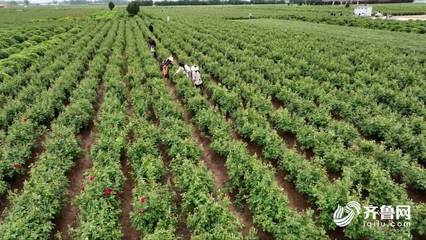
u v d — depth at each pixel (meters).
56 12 118.75
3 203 12.09
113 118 15.56
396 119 15.85
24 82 23.02
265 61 25.30
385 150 14.16
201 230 9.67
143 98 18.80
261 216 10.04
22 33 44.81
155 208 10.05
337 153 12.63
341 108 17.25
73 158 13.77
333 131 13.65
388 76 22.17
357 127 16.48
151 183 11.08
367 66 23.52
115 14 80.88
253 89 19.27
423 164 13.65
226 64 26.41
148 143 13.19
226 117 18.09
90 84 21.09
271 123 16.83
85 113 16.67
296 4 145.75
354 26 54.03
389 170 12.09
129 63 27.31
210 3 187.38
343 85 20.98
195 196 10.65
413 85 20.42
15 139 14.30
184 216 11.18
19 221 9.45
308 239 9.16
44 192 10.54
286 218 9.57
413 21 52.03
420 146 13.51
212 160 14.46
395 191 10.63
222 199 10.88
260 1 182.25
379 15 67.81
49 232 10.17
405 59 25.75
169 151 13.45
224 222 9.57
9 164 12.60
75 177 13.53
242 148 12.76
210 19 67.06
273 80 22.53
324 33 42.56
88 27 52.59
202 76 23.42
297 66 24.31
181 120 15.69
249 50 29.98
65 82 21.11
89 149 15.53
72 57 29.84
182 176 11.29
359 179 11.57
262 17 77.31
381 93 18.70
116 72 22.83
